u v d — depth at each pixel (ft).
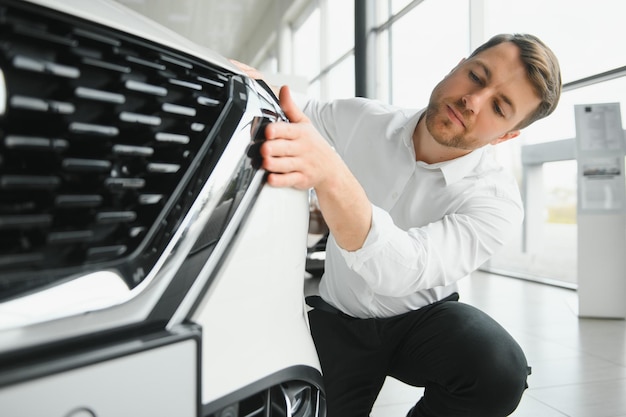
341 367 3.23
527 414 4.28
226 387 1.49
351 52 19.74
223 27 32.19
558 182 13.26
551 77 3.00
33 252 1.07
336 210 2.02
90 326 1.12
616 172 8.41
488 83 2.90
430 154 3.21
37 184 1.05
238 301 1.54
